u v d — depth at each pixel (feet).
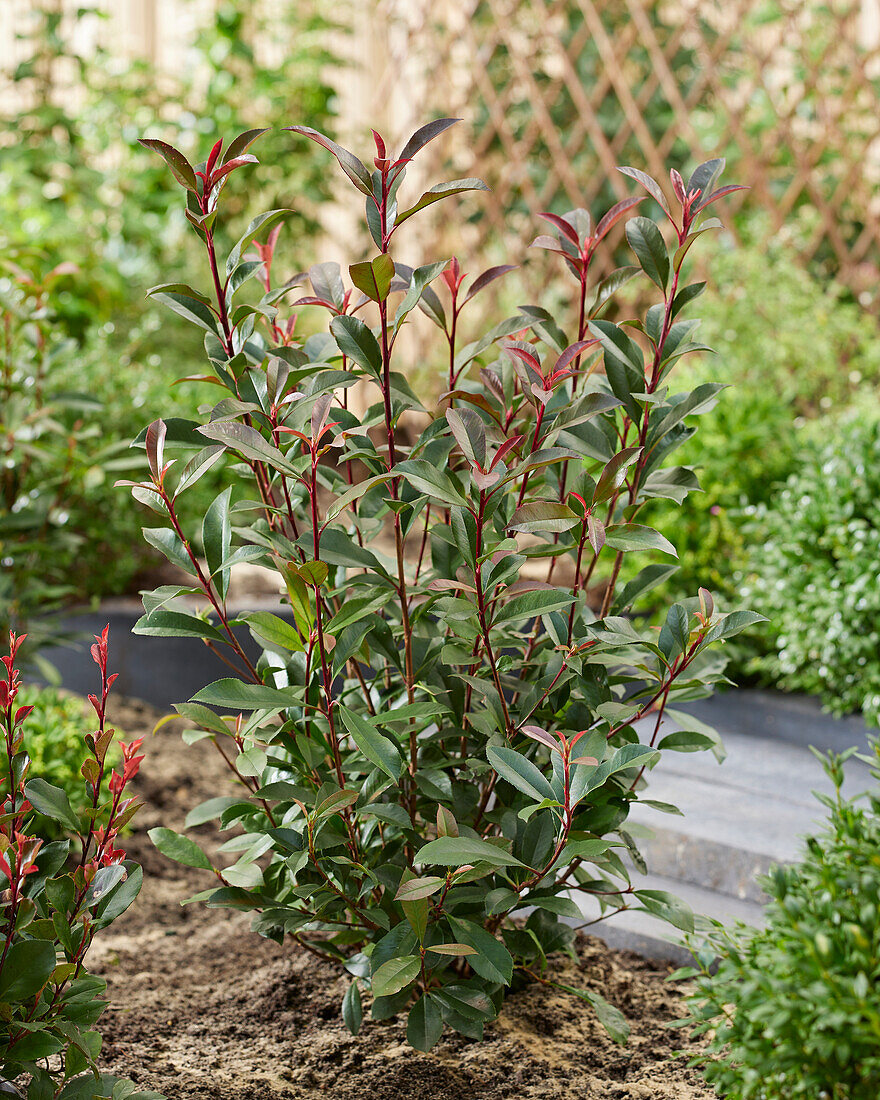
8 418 11.75
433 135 5.85
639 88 23.97
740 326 17.67
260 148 22.56
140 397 16.11
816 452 13.21
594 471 7.45
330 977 8.35
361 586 6.82
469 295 7.11
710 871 9.82
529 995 8.00
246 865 6.93
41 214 19.60
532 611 6.15
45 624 12.74
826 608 11.82
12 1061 5.47
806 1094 5.35
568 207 23.40
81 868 5.96
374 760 6.05
